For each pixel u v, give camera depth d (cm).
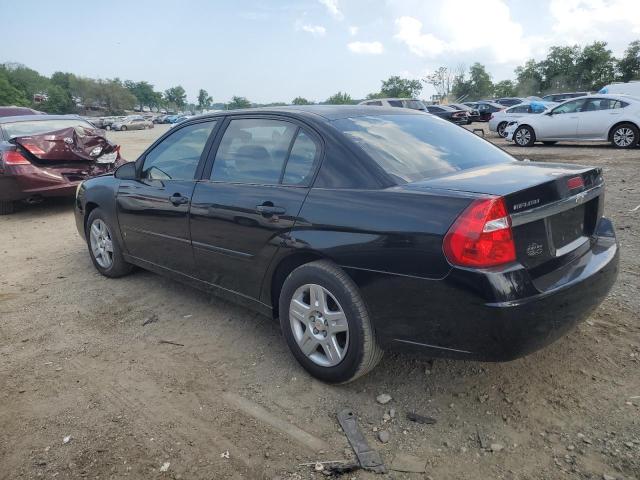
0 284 514
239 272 351
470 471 238
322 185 302
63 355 362
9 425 286
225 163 371
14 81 11362
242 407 293
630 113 1390
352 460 248
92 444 267
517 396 289
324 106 368
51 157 795
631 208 679
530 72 8388
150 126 6688
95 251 518
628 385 294
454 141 353
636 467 234
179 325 400
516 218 244
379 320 273
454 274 241
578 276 267
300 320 313
